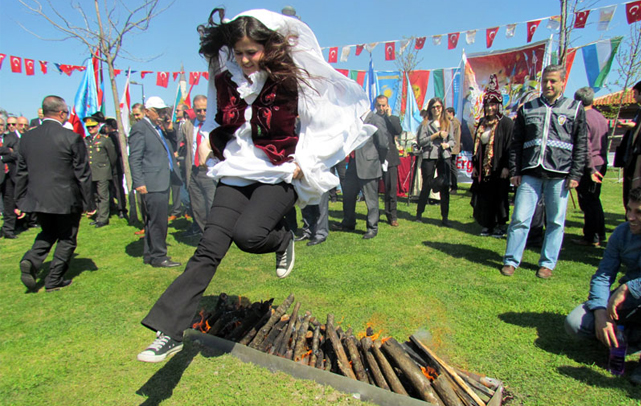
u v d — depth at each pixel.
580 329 2.54
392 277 3.99
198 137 5.43
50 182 3.82
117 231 6.79
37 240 4.01
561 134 3.77
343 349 2.35
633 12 6.29
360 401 2.10
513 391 2.19
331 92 2.36
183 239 6.01
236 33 2.03
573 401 2.10
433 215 7.31
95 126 7.27
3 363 2.66
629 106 19.27
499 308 3.22
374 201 5.62
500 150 5.23
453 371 2.13
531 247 5.07
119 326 3.14
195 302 2.00
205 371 2.43
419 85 10.80
